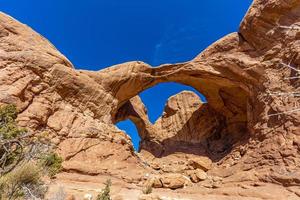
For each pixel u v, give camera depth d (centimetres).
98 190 1579
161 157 2967
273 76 2055
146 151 3197
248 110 2356
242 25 2408
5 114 1252
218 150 2755
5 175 520
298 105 1780
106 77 2516
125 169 2017
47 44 2325
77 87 2233
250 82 2311
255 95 2239
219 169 2142
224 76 2492
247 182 1664
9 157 739
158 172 2262
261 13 2214
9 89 1866
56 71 2128
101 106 2372
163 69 2788
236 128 2805
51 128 1962
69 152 1930
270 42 2177
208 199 1533
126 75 2644
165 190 1734
